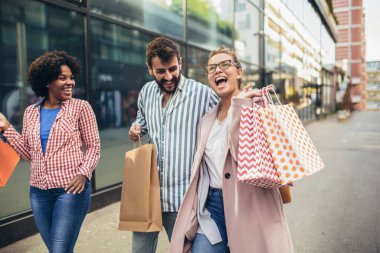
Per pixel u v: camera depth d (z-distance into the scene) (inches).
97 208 211.6
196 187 86.5
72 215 93.0
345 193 252.8
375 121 1178.6
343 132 760.3
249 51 491.2
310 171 71.5
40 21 185.3
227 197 80.4
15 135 95.9
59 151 92.6
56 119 93.0
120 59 239.0
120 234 172.4
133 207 91.0
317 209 214.2
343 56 3112.7
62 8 196.1
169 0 289.4
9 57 170.9
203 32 348.5
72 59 96.3
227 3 408.5
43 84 94.1
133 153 92.9
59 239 91.4
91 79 213.5
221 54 85.0
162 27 282.0
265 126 73.9
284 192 85.4
